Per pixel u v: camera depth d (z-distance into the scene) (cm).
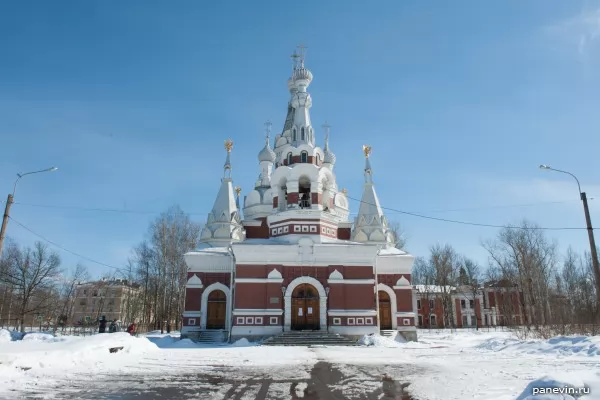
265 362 2227
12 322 7081
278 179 4381
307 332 3681
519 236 6650
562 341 2680
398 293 4450
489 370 1816
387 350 2981
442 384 1491
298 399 1284
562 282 6725
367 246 3988
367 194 5034
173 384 1539
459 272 9825
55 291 7362
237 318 3816
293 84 5641
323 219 4178
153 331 6194
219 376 1734
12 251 6456
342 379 1650
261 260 3941
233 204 5081
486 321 10019
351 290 3922
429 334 6009
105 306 10006
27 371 1756
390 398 1284
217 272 4497
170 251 6391
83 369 1900
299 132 4647
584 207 2862
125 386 1495
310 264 3944
